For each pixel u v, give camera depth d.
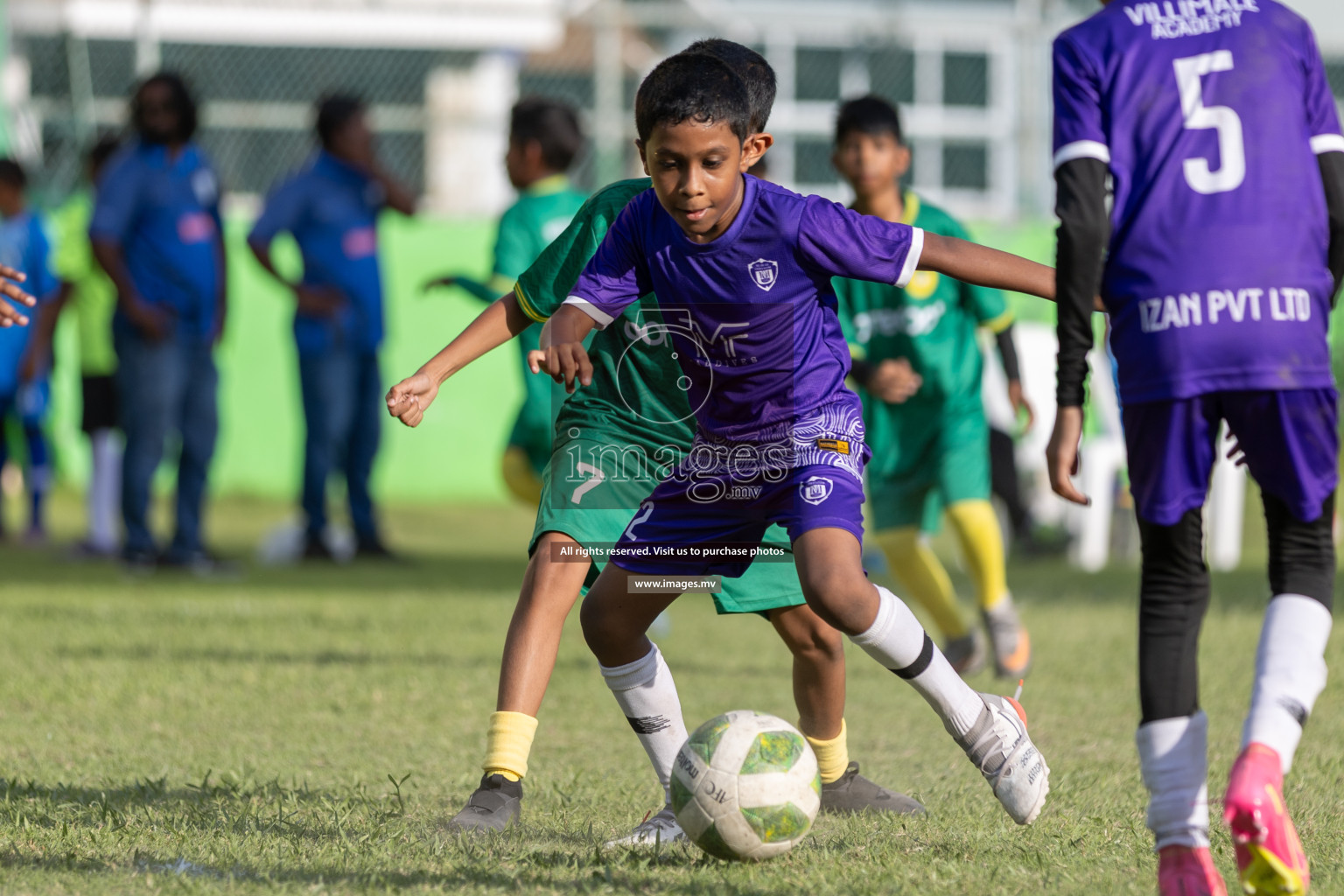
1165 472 9.38
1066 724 17.28
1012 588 34.34
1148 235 9.38
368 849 10.77
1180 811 9.17
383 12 51.81
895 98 57.28
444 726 17.06
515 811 11.75
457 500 53.34
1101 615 28.64
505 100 56.94
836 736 12.73
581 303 11.45
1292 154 9.44
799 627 12.28
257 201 54.19
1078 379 9.44
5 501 51.06
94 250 33.41
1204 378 9.19
